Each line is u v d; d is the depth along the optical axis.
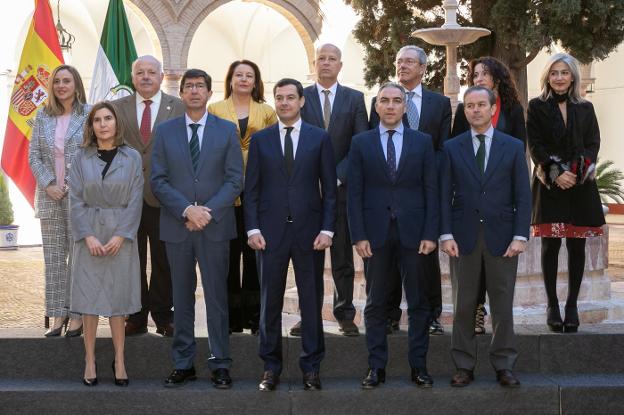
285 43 27.41
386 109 5.34
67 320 6.13
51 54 6.62
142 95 5.92
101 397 5.38
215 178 5.46
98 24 25.03
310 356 5.42
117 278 5.41
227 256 5.47
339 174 5.76
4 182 16.14
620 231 18.64
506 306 5.39
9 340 5.77
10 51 21.14
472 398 5.41
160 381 5.65
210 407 5.36
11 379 5.71
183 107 6.00
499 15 12.86
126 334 5.91
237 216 5.83
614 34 12.78
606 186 22.30
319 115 5.84
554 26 12.60
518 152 5.38
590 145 5.82
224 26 26.64
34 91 6.56
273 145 5.39
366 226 5.41
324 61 5.83
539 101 5.89
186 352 5.50
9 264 12.73
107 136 5.46
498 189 5.37
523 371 5.87
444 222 5.40
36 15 6.64
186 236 5.38
